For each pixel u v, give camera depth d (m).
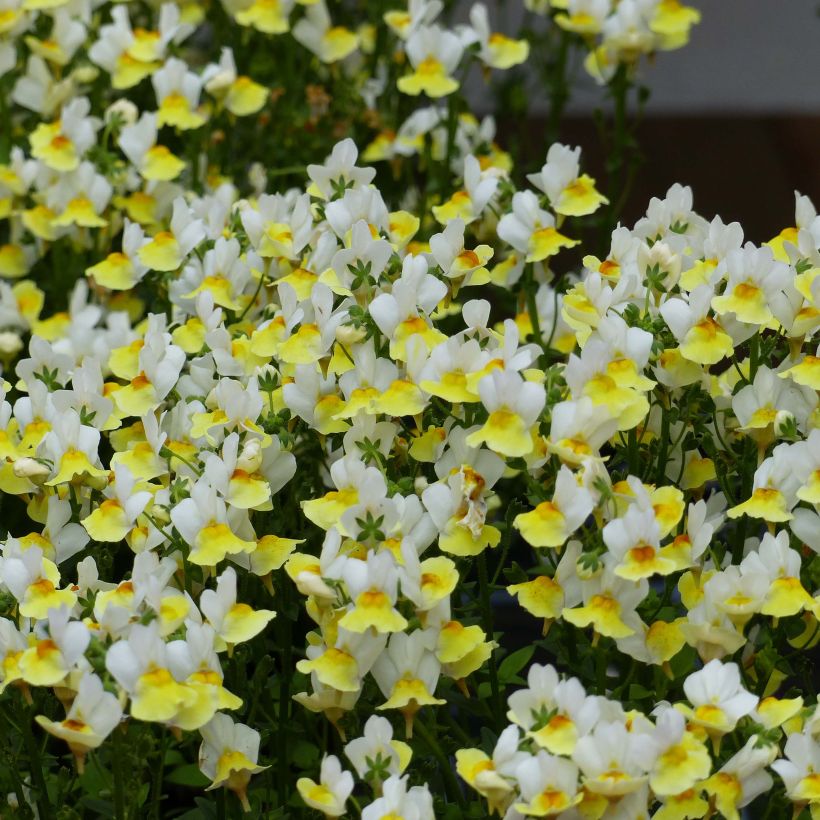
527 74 1.74
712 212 2.25
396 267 1.41
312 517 1.38
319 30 1.62
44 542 1.39
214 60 1.67
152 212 1.56
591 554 1.35
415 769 1.39
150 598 1.34
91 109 1.62
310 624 1.47
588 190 1.47
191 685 1.33
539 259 1.46
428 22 1.58
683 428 1.41
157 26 1.69
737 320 1.39
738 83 2.64
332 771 1.33
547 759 1.31
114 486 1.39
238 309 1.46
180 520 1.37
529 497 1.38
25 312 1.54
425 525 1.37
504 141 2.31
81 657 1.33
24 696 1.35
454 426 1.38
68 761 1.46
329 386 1.40
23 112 1.63
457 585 1.40
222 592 1.35
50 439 1.39
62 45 1.59
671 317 1.38
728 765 1.33
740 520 1.40
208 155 1.62
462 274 1.42
